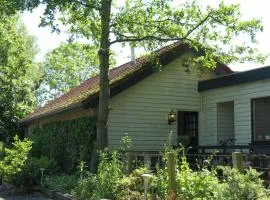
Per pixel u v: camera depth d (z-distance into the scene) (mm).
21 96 31047
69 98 20219
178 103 16875
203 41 14438
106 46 14141
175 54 16500
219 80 16016
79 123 16438
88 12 14125
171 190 8414
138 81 15914
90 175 11805
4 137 29359
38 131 22406
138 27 14641
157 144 16438
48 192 13445
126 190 9961
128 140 12750
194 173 8875
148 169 10875
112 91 15547
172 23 14430
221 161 11938
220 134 16391
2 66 29828
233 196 6742
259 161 10055
